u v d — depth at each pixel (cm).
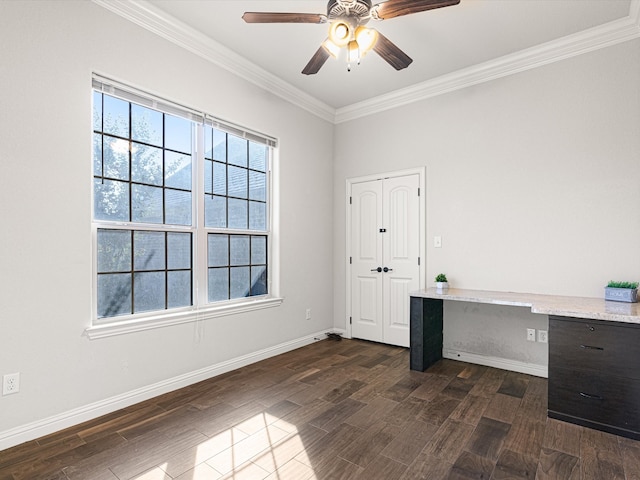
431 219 382
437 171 378
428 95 384
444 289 354
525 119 326
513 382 301
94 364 237
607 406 219
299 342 405
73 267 229
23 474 178
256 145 367
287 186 393
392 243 411
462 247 361
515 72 330
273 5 260
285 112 389
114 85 250
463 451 199
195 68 300
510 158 334
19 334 206
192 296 306
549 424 229
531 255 322
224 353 322
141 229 272
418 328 330
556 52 306
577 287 300
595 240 293
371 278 429
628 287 267
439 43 305
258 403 259
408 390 284
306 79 372
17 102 206
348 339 442
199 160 310
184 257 301
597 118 293
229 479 175
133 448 201
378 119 423
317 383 298
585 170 297
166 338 279
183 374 290
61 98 224
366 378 309
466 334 358
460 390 284
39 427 212
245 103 344
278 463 188
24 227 209
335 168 458
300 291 408
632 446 204
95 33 239
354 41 228
